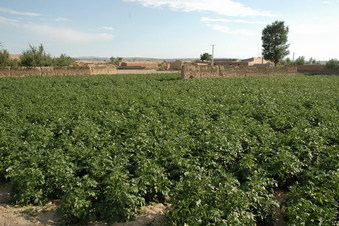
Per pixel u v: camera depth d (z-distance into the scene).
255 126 13.73
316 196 7.74
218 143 11.02
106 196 7.98
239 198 7.28
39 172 8.79
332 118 15.89
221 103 20.91
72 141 11.70
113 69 66.38
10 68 49.25
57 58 71.25
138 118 15.53
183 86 30.45
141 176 8.67
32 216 8.23
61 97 22.72
